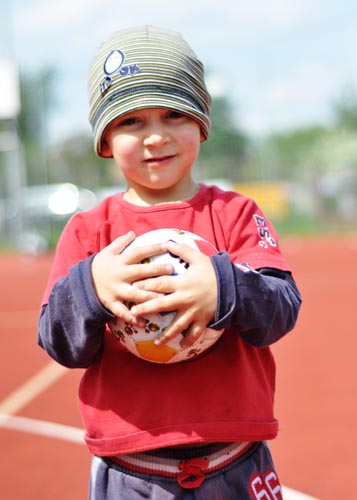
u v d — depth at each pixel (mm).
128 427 1748
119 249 1679
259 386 1825
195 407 1734
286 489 3586
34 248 20328
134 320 1609
